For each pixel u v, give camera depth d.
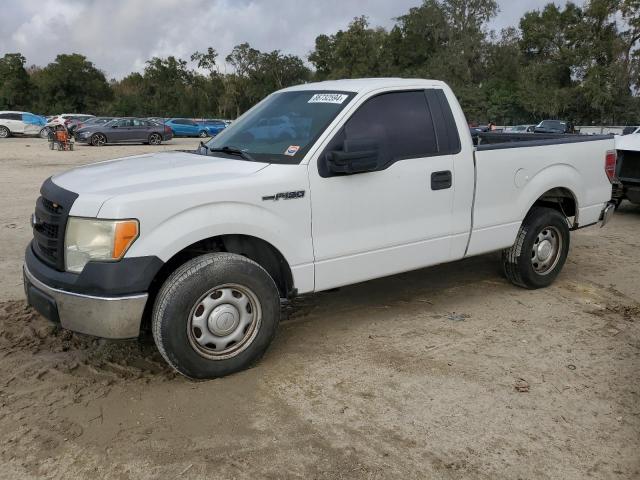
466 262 6.47
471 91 58.97
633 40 52.16
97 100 70.31
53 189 3.67
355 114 4.12
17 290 5.34
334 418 3.25
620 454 2.97
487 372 3.82
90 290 3.28
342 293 5.39
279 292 4.04
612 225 8.83
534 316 4.85
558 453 2.97
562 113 55.41
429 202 4.45
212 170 3.79
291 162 3.85
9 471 2.77
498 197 4.93
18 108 67.44
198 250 3.84
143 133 30.33
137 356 4.00
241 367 3.73
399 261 4.38
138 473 2.77
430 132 4.48
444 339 4.35
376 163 3.94
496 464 2.88
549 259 5.55
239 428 3.15
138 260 3.28
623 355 4.11
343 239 4.05
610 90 51.41
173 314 3.40
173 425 3.17
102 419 3.22
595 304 5.18
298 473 2.79
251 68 76.69
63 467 2.81
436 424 3.21
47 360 3.92
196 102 75.81
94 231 3.28
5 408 3.31
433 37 67.94
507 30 63.34
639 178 8.58
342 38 71.44
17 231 7.88
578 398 3.50
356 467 2.84
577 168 5.59
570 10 57.50
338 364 3.91
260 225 3.66
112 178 3.65
